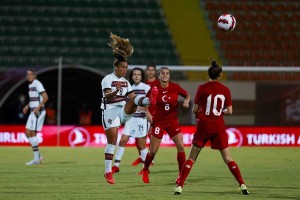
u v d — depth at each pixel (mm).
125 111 33125
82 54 85312
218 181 39062
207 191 34000
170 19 92438
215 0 95250
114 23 90125
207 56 88188
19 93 84375
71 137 69188
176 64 86000
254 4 94875
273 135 69875
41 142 69125
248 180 39719
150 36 89688
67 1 91312
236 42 90250
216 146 32219
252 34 91312
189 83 76562
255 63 88062
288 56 89500
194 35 90812
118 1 92812
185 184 37375
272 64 88250
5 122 84062
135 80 45094
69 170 45344
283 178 40969
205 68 69562
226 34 91062
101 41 87375
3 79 76188
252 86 76188
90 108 85375
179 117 74625
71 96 85188
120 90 33375
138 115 45562
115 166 43781
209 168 47656
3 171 44438
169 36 90125
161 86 37719
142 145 46625
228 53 88812
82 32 88125
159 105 37438
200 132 31922
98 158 55688
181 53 88000
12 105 84375
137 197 31234
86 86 85375
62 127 69188
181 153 37594
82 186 35875
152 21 91562
